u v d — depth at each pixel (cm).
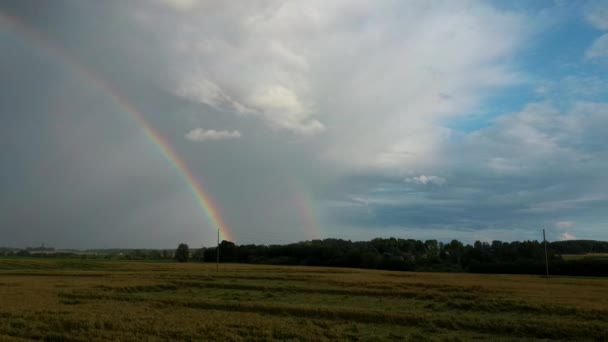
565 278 7562
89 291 4166
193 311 3153
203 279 5588
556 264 9931
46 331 2361
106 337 2242
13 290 4162
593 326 2717
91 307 3206
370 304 3706
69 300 3584
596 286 5441
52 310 2944
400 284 4972
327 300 3947
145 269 8019
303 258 14250
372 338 2412
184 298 3747
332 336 2409
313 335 2384
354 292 4384
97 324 2511
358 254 12975
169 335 2322
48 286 4594
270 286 4772
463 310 3481
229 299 3984
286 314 3181
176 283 5075
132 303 3494
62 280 5456
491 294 4222
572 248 18950
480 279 6450
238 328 2502
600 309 3247
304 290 4550
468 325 2802
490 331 2734
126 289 4569
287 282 5309
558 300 3778
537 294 4275
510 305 3525
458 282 5528
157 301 3591
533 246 13600
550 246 18950
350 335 2445
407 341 2375
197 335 2312
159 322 2608
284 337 2355
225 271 7269
